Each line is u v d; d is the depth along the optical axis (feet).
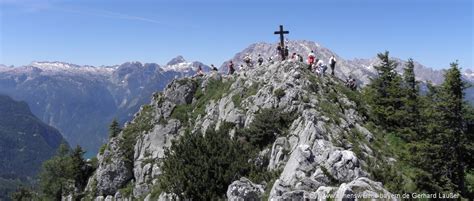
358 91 208.13
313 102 162.71
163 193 156.66
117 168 222.28
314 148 130.31
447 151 138.41
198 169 138.92
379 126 172.65
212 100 212.02
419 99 170.40
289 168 126.82
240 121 173.17
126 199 205.98
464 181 142.10
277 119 155.02
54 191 279.69
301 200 105.91
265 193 124.47
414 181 131.03
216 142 150.51
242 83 201.16
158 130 218.18
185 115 219.82
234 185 123.34
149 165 205.87
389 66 189.06
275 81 179.83
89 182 242.99
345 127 150.61
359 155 134.21
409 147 138.41
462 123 141.28
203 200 134.00
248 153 148.87
